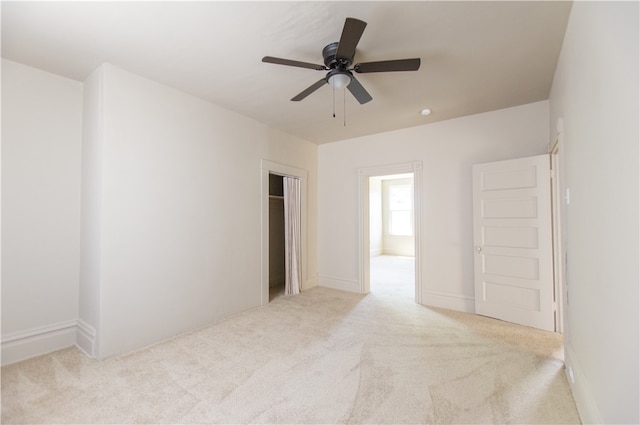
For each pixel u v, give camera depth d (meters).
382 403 1.89
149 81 2.78
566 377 2.18
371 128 4.25
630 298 1.10
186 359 2.46
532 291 3.16
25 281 2.48
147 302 2.73
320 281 5.13
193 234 3.14
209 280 3.29
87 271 2.63
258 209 3.94
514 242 3.28
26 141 2.49
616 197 1.22
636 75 1.01
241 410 1.82
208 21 1.95
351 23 1.62
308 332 3.05
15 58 2.39
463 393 1.99
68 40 2.15
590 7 1.51
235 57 2.41
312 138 4.79
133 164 2.65
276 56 2.39
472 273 3.71
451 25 2.00
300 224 4.75
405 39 2.15
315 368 2.32
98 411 1.80
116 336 2.52
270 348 2.67
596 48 1.43
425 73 2.66
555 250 3.04
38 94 2.56
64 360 2.43
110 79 2.51
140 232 2.69
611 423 1.30
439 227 3.95
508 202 3.32
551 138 3.01
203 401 1.91
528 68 2.57
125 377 2.18
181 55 2.37
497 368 2.31
